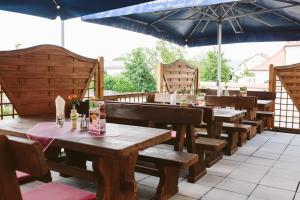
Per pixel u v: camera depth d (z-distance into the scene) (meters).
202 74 15.80
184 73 8.66
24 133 2.66
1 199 1.36
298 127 7.75
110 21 5.76
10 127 2.97
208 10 6.87
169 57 16.97
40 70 4.64
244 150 5.42
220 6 6.38
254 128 6.62
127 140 2.39
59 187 2.14
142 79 13.61
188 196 3.31
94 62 5.70
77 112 3.15
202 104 4.78
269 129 7.45
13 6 3.36
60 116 3.06
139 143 2.32
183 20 7.01
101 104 2.70
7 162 1.38
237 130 4.98
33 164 1.30
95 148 2.21
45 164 1.31
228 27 7.60
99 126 2.66
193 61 17.84
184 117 3.38
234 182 3.76
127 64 13.84
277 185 3.68
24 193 2.02
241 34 7.59
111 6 3.31
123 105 3.87
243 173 4.12
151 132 2.74
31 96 4.53
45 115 4.08
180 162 2.92
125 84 12.99
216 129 4.54
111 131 2.77
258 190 3.51
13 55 4.21
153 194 3.38
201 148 3.77
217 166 4.43
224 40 7.87
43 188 2.11
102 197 2.47
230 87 10.20
